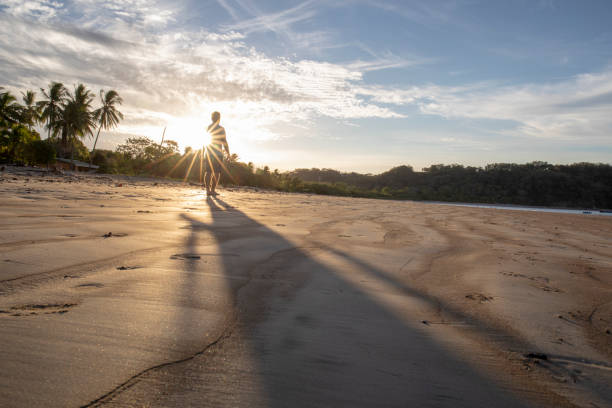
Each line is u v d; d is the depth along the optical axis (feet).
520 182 385.50
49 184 24.27
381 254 7.95
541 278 6.51
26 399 2.21
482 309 4.60
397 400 2.51
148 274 5.18
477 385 2.79
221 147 26.76
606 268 7.75
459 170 429.38
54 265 5.24
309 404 2.38
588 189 373.20
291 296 4.66
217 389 2.48
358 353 3.19
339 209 22.70
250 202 23.15
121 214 11.76
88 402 2.24
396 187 431.84
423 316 4.25
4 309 3.59
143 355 2.87
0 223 8.28
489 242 11.04
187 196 23.81
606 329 4.12
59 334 3.12
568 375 3.03
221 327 3.54
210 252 6.99
